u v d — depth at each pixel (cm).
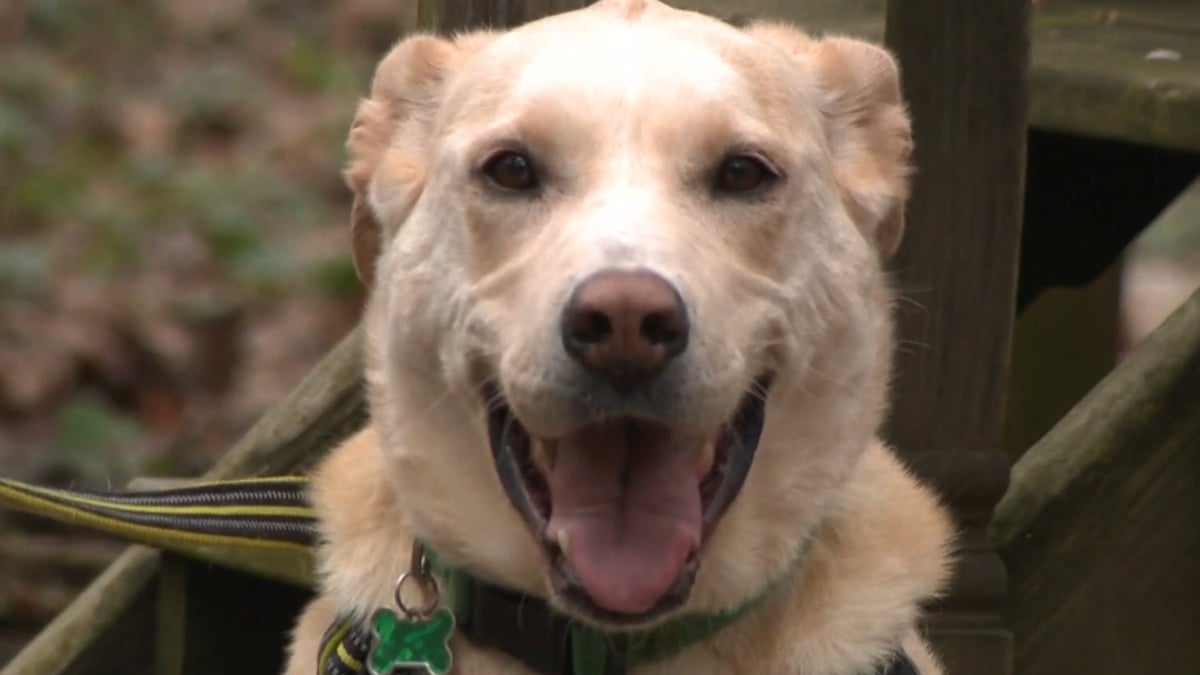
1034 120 816
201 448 1341
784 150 599
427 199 618
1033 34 892
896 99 656
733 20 881
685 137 586
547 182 589
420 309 613
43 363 1395
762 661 621
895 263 712
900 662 629
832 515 638
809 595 627
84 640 832
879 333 639
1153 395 758
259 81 1875
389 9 2033
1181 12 960
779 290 593
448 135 616
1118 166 926
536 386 551
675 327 538
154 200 1634
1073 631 759
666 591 564
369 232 662
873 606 630
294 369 1433
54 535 1195
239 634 838
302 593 848
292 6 2030
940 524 667
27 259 1516
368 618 629
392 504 642
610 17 619
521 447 589
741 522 606
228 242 1575
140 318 1458
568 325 542
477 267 594
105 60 1889
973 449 721
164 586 823
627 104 588
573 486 573
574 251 556
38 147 1709
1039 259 955
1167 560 759
